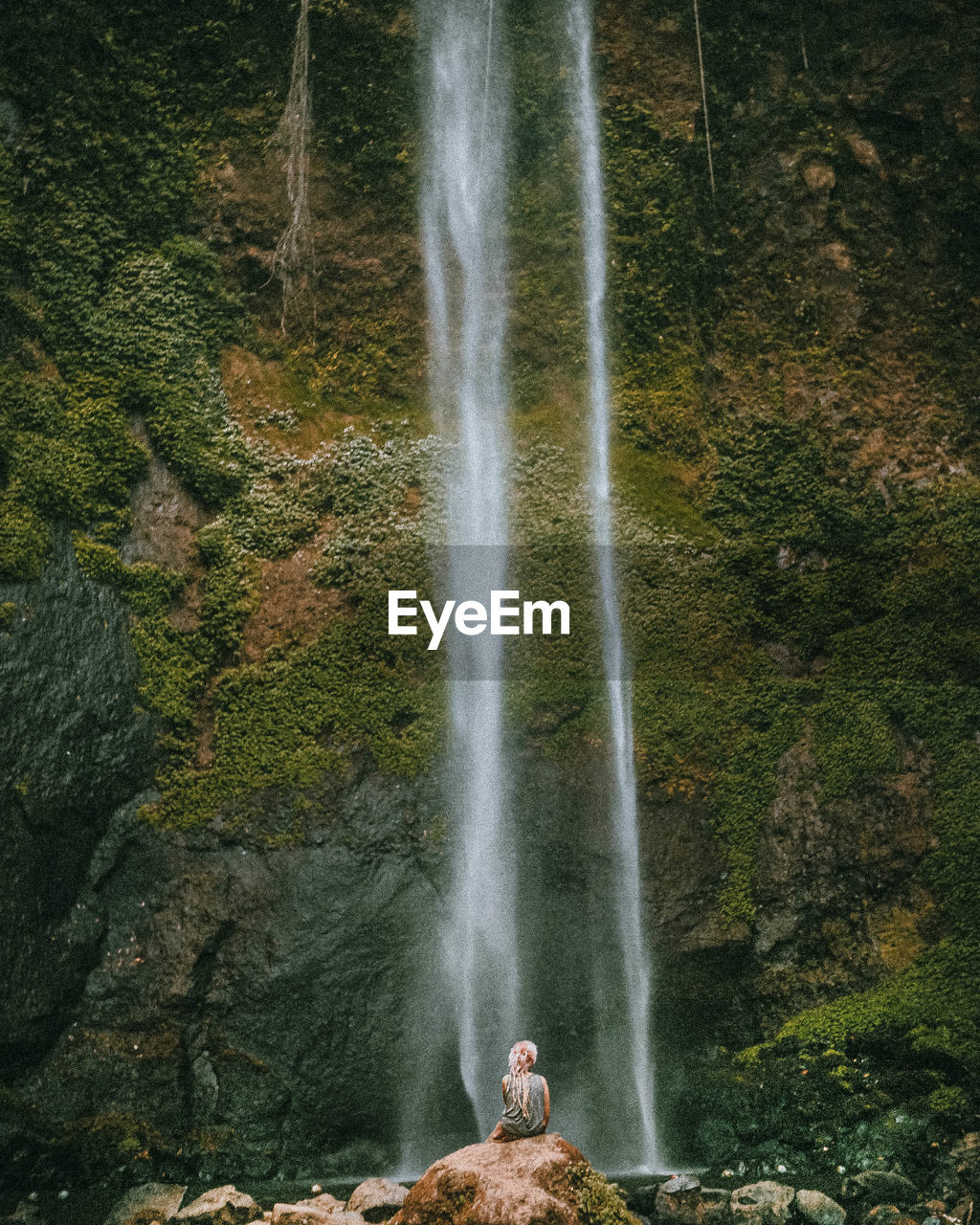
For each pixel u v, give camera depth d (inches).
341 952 527.8
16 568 531.8
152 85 602.9
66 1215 456.8
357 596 574.9
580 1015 538.3
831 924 565.3
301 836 543.5
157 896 537.6
